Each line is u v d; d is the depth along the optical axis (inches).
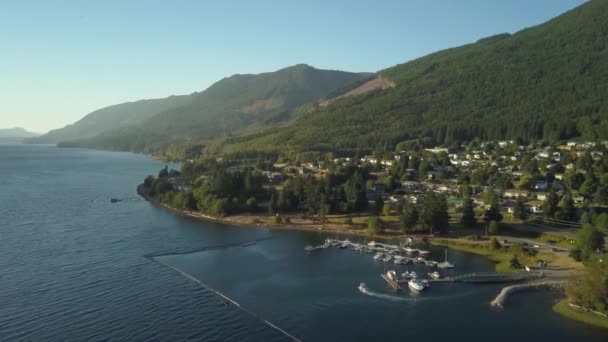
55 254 7667.3
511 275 6722.4
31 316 5393.7
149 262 7372.1
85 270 6934.1
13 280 6456.7
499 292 6250.0
